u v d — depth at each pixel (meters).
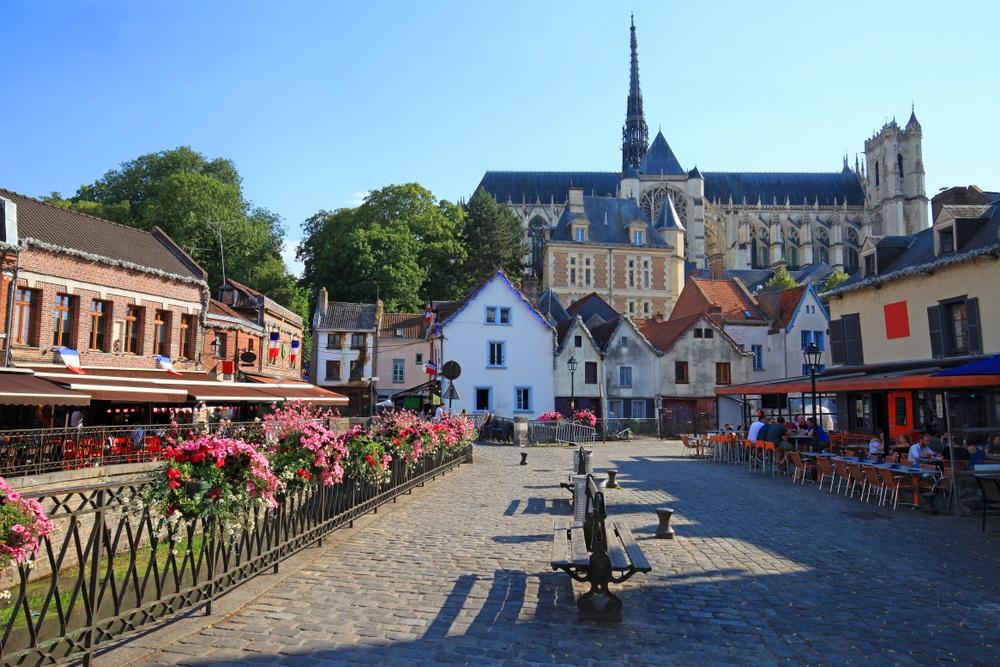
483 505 13.26
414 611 6.51
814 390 20.86
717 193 129.00
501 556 8.84
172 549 5.78
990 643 5.86
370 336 53.66
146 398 19.23
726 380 44.97
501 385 43.25
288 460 8.08
